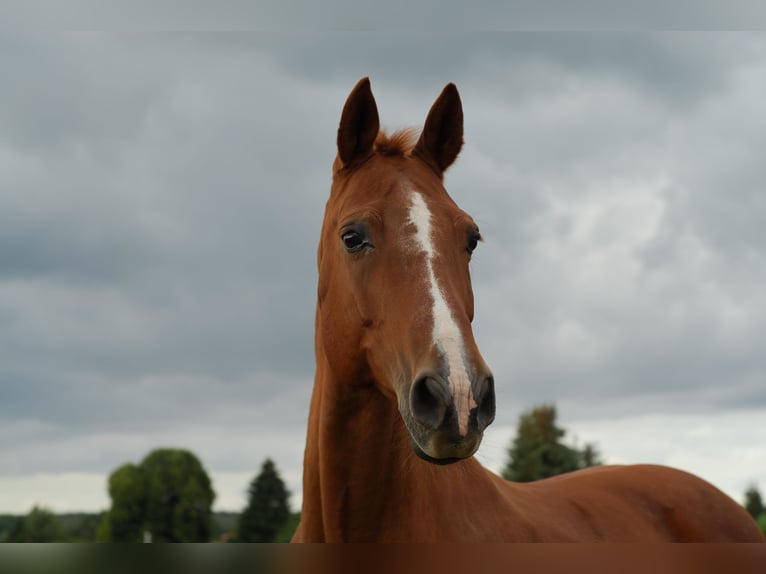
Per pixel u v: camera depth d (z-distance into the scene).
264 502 34.56
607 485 4.87
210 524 35.25
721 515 5.03
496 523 3.62
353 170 3.63
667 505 4.88
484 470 3.85
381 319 3.10
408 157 3.66
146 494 34.25
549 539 3.83
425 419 2.69
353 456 3.35
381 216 3.21
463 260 3.22
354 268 3.23
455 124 3.81
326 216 3.73
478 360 2.75
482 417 2.69
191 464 35.44
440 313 2.86
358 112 3.59
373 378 3.28
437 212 3.21
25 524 31.09
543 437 19.67
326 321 3.45
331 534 3.41
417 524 3.34
